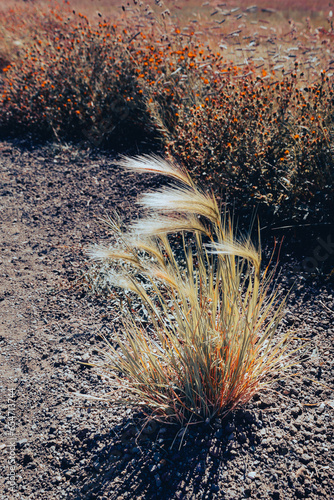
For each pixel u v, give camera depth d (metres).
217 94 5.25
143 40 7.23
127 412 2.43
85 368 2.82
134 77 6.21
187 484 1.99
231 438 2.18
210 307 2.30
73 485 2.07
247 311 2.17
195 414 2.29
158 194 1.88
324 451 2.07
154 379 2.32
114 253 2.14
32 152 6.54
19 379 2.81
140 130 6.29
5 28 10.75
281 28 8.41
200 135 4.48
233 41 7.15
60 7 11.65
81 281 3.76
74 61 7.08
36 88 7.09
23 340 3.18
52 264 4.08
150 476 2.04
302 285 3.26
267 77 5.29
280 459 2.06
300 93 4.58
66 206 5.06
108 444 2.24
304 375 2.52
